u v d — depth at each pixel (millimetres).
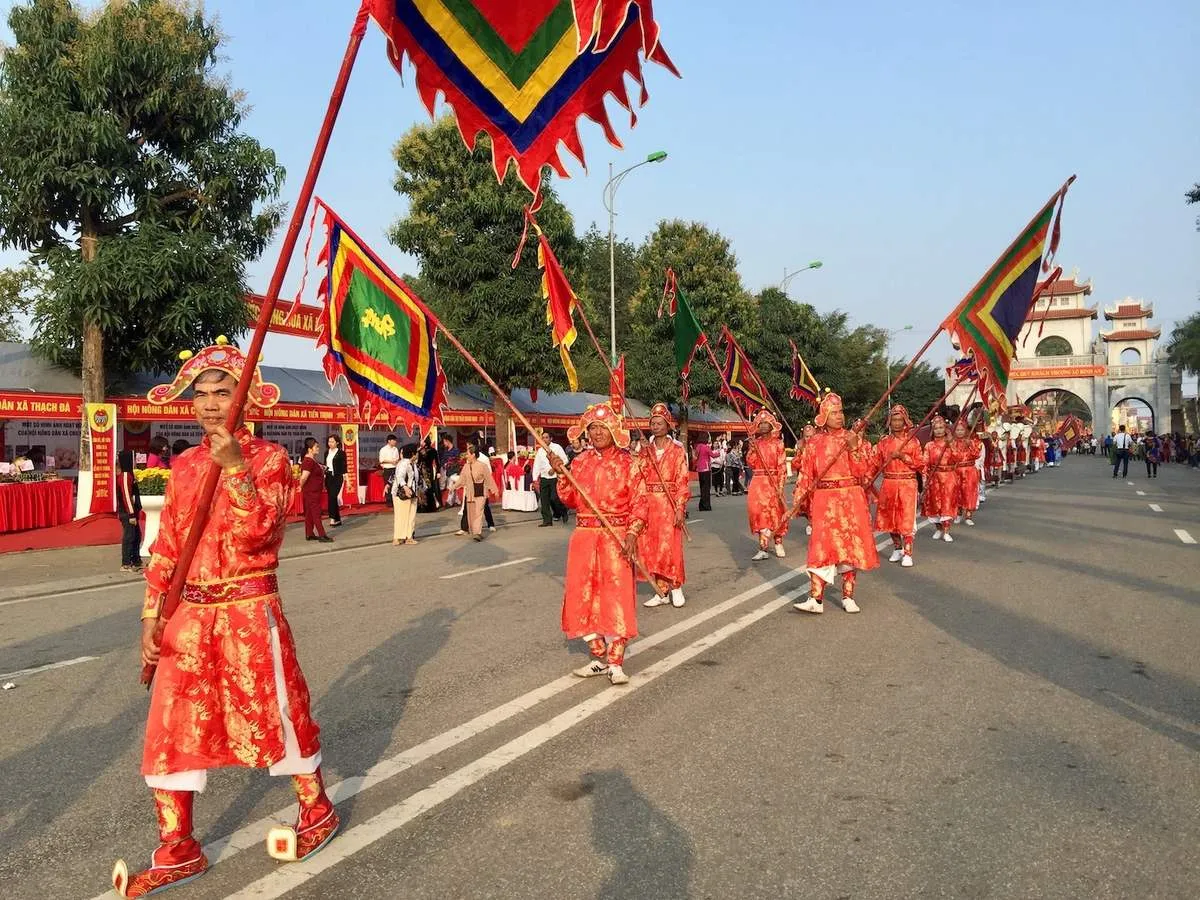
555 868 3182
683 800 3762
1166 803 3641
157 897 3020
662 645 6633
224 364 3197
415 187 22359
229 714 3041
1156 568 9812
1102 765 4074
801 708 5000
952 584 9055
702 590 9086
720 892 2992
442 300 22531
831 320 54531
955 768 4066
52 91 14984
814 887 3016
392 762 4277
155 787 3051
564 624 5707
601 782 3977
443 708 5164
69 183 14703
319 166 2980
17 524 14711
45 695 5691
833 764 4145
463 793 3877
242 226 16875
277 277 2920
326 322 4641
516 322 21781
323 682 5832
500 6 3795
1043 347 72188
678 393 31344
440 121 22094
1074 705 4965
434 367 5188
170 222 16344
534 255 22141
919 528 14836
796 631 7004
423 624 7664
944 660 6000
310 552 13445
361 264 4809
